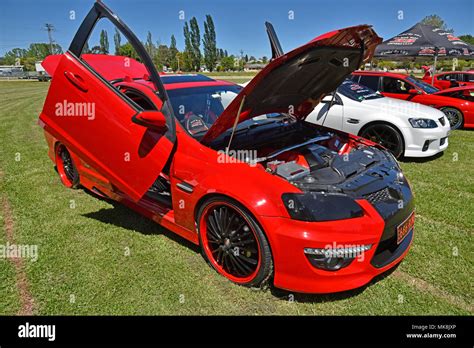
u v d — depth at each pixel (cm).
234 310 223
